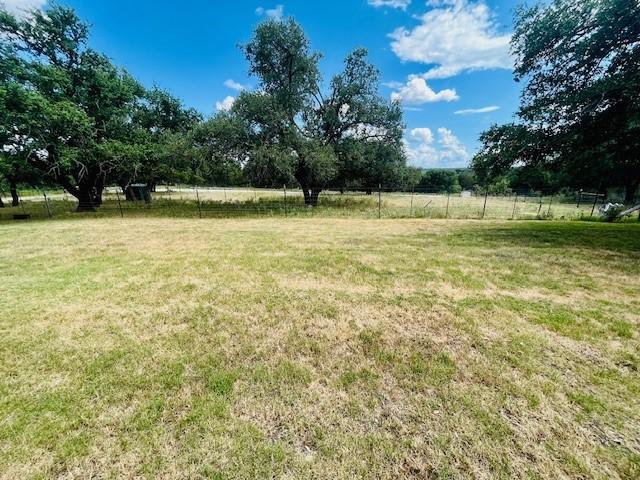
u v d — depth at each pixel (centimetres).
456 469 162
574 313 350
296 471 161
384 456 170
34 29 1405
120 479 157
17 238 816
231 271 518
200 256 618
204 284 456
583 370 246
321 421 196
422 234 866
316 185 1912
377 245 717
